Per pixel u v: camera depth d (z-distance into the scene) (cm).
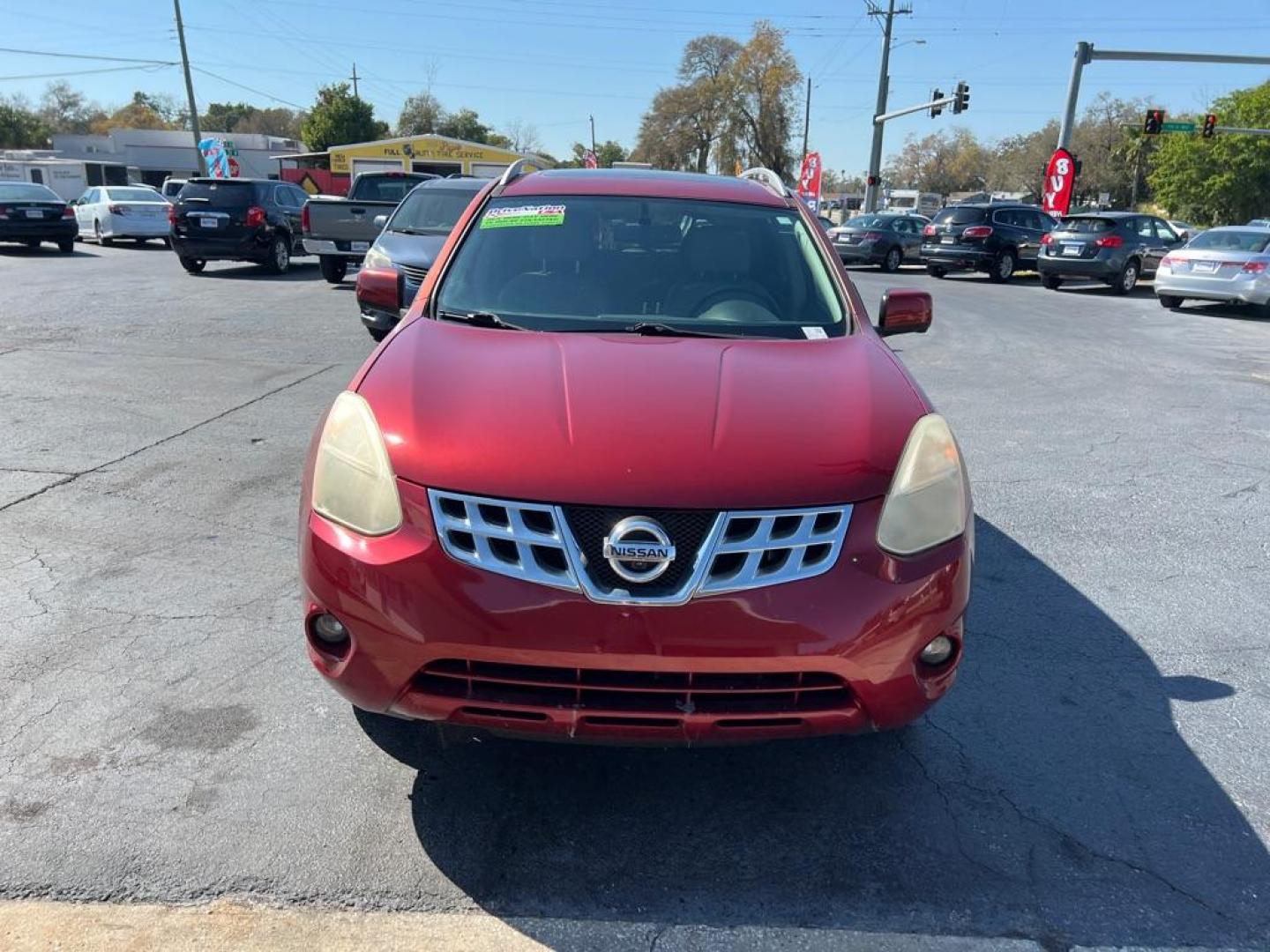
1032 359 1073
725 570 231
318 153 5566
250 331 1054
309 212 1454
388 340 317
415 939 230
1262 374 1020
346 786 284
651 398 263
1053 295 1930
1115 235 1948
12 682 331
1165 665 376
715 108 6172
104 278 1575
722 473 236
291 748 301
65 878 243
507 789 288
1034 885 255
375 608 237
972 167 10156
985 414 786
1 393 727
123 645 358
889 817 282
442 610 232
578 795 287
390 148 5288
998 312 1555
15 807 268
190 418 675
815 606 232
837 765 306
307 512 258
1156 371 1018
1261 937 240
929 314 400
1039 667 372
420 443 246
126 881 243
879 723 246
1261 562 482
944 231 2328
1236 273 1545
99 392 741
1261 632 405
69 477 539
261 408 708
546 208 394
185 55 4403
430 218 1048
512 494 232
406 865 254
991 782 300
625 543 227
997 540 503
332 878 248
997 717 337
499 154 5366
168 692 329
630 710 234
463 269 367
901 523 245
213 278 1633
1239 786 300
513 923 237
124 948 223
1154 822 282
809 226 403
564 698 236
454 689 239
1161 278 1642
